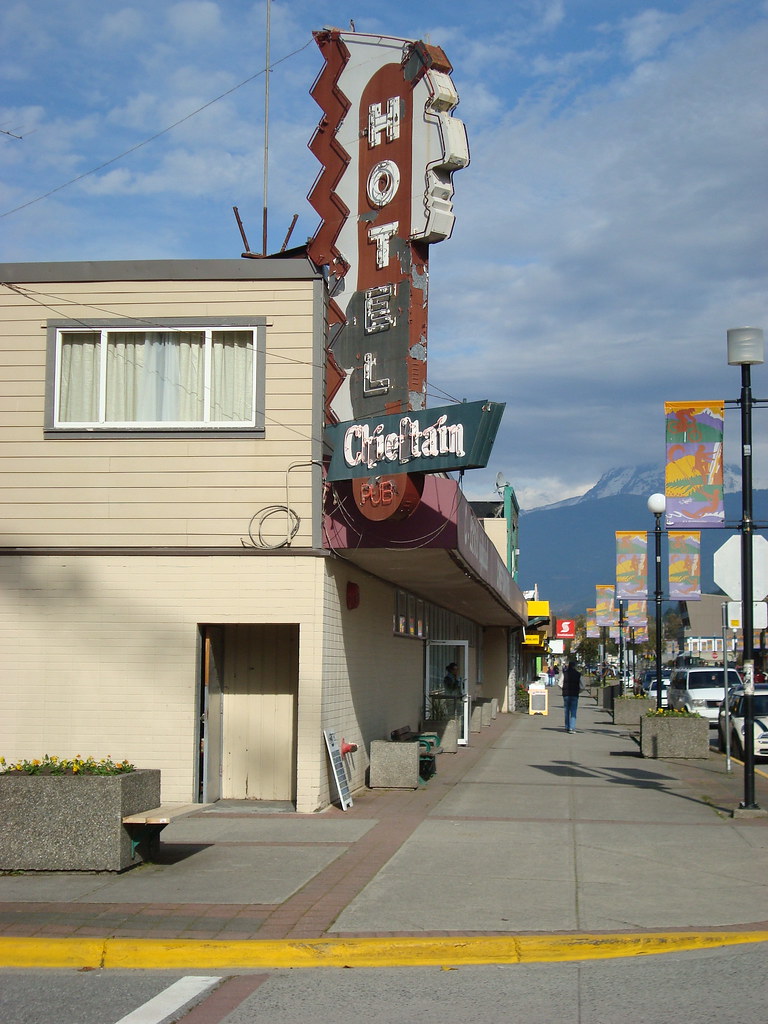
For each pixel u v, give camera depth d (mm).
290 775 14148
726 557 14336
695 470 14305
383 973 7094
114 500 13680
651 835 11688
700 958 7328
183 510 13586
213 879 9312
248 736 14289
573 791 15539
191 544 13539
